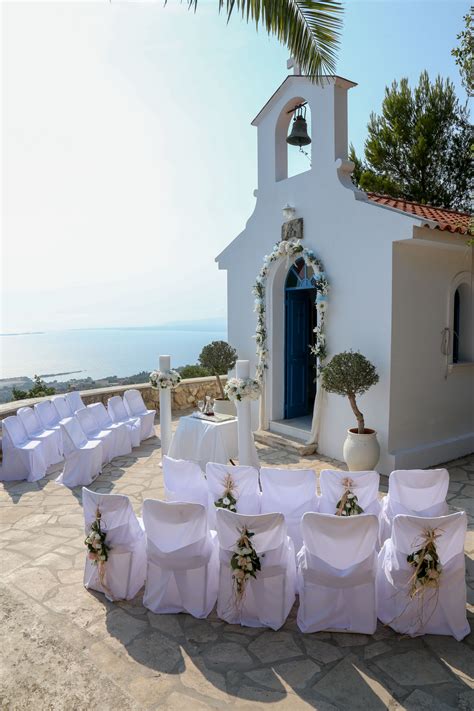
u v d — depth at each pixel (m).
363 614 3.09
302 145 7.80
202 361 8.96
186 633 3.12
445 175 14.54
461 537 3.02
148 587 3.46
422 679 2.66
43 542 4.52
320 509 4.09
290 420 8.53
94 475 6.43
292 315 8.56
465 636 3.06
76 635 3.09
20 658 2.68
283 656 2.88
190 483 4.37
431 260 6.70
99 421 7.56
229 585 3.23
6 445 6.43
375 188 14.55
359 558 3.06
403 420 6.52
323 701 2.49
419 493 3.88
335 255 6.99
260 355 8.44
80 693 2.38
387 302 6.25
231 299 9.32
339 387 6.07
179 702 2.49
